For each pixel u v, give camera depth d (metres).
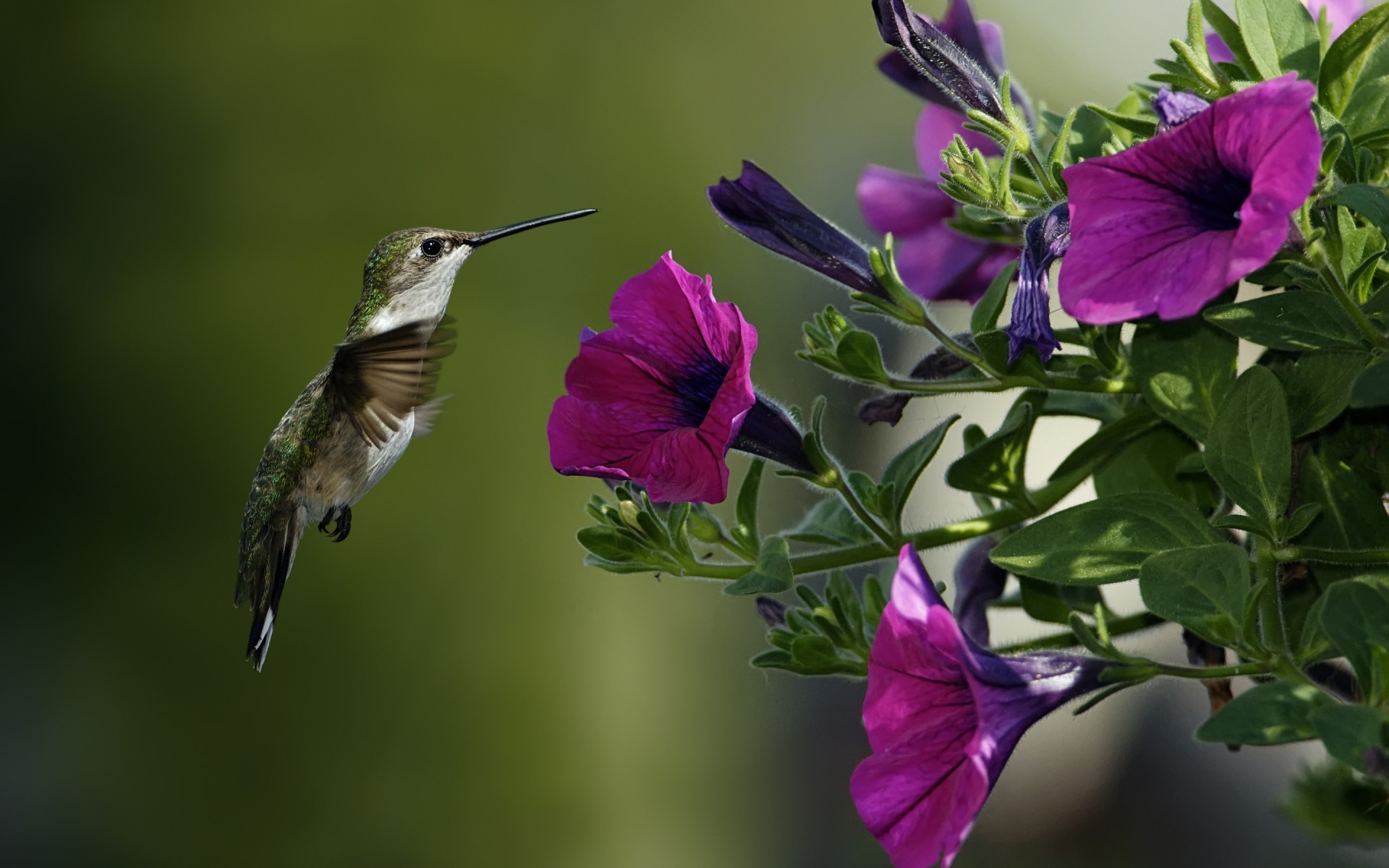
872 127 12.67
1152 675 2.76
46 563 12.45
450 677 12.03
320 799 12.07
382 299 5.39
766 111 12.88
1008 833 9.05
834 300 10.94
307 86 13.01
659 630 12.10
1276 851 8.07
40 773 12.22
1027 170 3.64
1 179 12.92
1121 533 2.93
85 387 12.69
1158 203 2.58
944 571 5.57
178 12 13.16
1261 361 3.15
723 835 11.51
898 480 3.46
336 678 12.15
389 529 12.12
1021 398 3.50
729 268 11.88
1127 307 2.52
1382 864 2.93
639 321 3.22
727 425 2.93
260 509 5.41
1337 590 2.50
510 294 12.55
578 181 12.72
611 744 11.88
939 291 4.16
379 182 12.80
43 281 12.85
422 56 12.75
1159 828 8.80
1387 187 2.87
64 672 12.30
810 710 11.27
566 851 11.89
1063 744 9.11
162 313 12.80
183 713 12.28
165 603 12.48
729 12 12.95
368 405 5.00
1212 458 2.89
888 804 2.65
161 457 12.60
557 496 12.34
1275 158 2.38
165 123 13.07
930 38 3.36
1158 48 9.69
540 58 13.00
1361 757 2.25
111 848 12.01
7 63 13.07
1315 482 3.08
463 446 12.20
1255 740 2.45
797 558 3.48
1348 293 2.82
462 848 11.90
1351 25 2.87
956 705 2.72
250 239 12.84
